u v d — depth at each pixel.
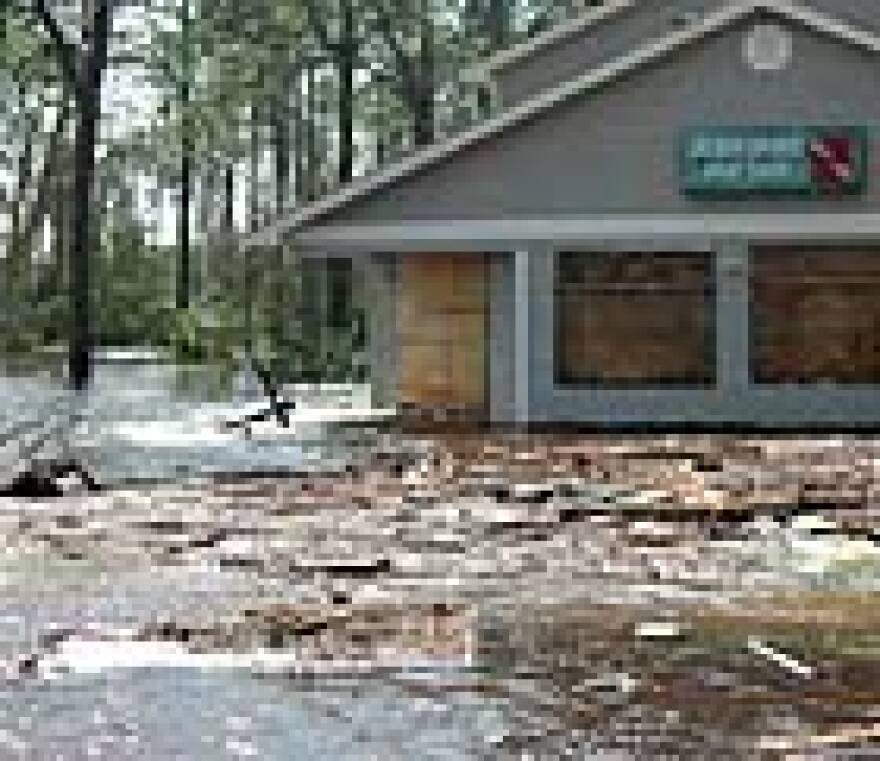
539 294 25.80
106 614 8.28
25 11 45.09
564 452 19.50
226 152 77.06
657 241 25.50
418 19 61.22
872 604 8.36
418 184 25.75
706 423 25.50
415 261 26.50
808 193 25.28
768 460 18.02
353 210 25.78
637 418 25.61
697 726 5.78
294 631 7.72
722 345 25.48
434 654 7.11
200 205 89.00
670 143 25.53
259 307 52.84
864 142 25.14
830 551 10.52
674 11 30.61
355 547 10.91
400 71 62.41
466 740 5.59
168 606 8.52
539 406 25.84
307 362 46.56
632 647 7.19
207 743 5.57
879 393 25.23
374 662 6.95
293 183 76.81
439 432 23.81
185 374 46.66
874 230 25.06
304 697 6.29
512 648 7.21
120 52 54.59
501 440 21.94
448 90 64.00
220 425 24.95
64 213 79.94
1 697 6.31
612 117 25.58
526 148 25.67
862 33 25.08
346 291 54.34
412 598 8.69
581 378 25.81
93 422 25.45
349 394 36.09
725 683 6.48
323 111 73.44
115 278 68.25
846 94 25.36
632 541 11.12
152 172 87.75
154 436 22.53
